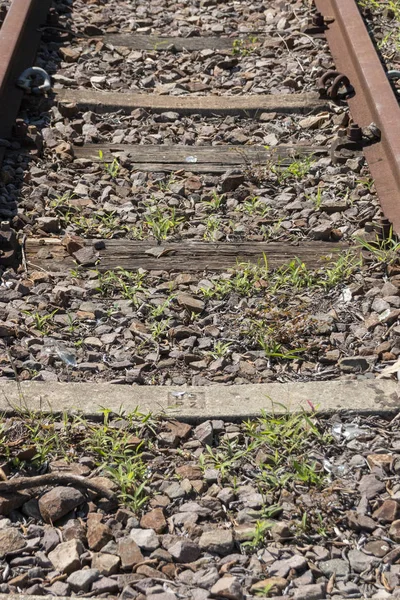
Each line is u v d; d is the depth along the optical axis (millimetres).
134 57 6609
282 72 6344
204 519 3021
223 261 4449
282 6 7246
